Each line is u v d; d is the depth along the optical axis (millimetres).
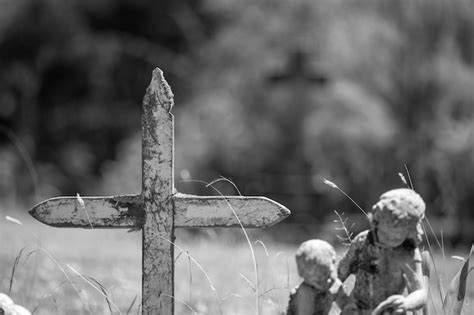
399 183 41688
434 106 42469
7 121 62906
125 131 63719
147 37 65562
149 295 9352
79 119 64062
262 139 46969
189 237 27203
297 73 48000
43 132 63656
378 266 7723
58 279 15383
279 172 46125
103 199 9508
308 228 39219
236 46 53062
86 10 64938
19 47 63875
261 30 52469
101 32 65562
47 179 57344
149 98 9312
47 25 63688
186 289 15711
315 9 50125
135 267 18406
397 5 44469
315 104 46781
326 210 43844
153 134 9320
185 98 57719
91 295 14398
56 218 9609
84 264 18688
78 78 64625
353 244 7863
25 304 12391
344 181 43656
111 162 57500
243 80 50844
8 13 63406
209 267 18969
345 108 45344
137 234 27953
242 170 46688
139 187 46281
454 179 37688
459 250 33375
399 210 7367
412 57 43406
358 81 46406
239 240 31141
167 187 9320
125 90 64750
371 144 43125
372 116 44094
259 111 48438
